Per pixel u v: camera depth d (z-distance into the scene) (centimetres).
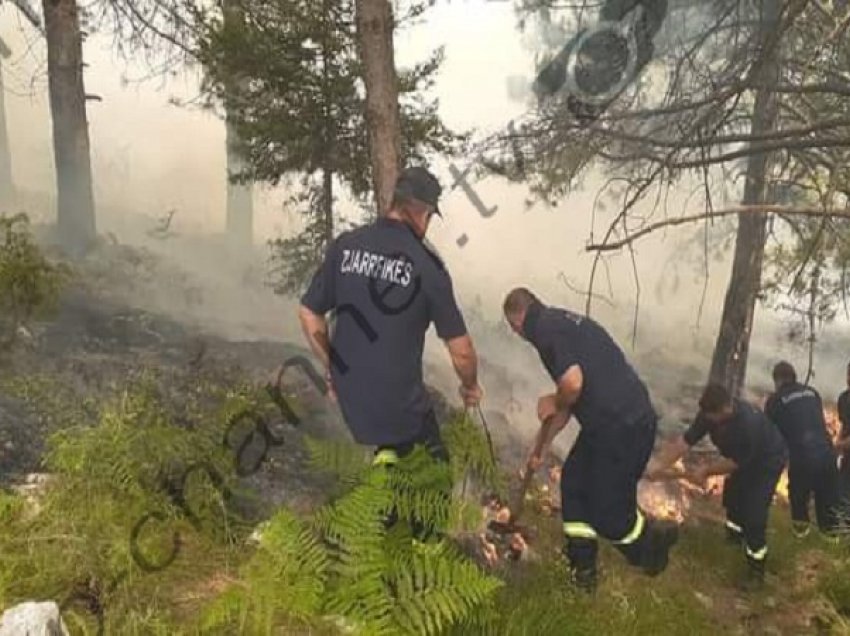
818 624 511
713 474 563
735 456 555
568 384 421
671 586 504
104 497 356
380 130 596
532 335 441
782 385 696
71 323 642
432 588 293
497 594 342
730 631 475
